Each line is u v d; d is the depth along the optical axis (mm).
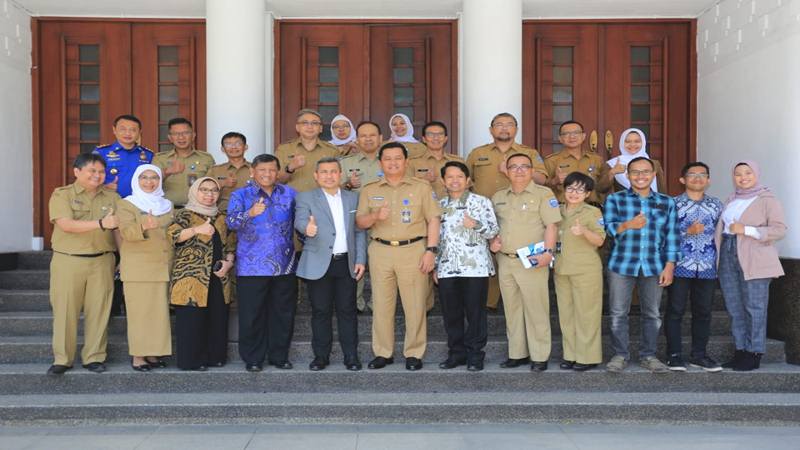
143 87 7816
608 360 5570
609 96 7875
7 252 6934
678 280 5246
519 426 4766
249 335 5145
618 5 7406
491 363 5469
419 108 7871
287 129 7816
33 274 6523
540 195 5250
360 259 5297
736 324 5324
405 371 5160
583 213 5188
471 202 5270
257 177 5133
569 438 4504
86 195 5195
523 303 5254
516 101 7027
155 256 5125
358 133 5941
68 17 7680
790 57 5832
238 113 6957
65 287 5074
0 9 6996
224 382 5117
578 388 5164
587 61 7867
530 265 5086
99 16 7699
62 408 4766
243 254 5145
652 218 5168
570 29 7859
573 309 5270
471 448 4301
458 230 5246
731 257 5344
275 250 5137
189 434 4570
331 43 7840
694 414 4824
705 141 7496
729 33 6965
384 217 4977
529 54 7852
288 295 5250
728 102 6969
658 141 7902
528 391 5137
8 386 5059
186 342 5141
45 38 7715
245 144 6141
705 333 5305
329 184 5184
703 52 7559
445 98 7840
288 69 7801
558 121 7898
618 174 6238
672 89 7844
